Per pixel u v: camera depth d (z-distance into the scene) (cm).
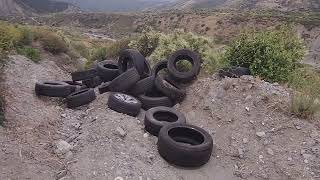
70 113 373
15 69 459
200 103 386
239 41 470
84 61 930
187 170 291
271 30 491
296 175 288
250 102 361
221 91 381
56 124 341
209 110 370
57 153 289
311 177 285
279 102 356
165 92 400
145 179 268
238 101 366
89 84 470
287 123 335
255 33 480
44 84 404
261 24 4081
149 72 444
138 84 402
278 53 444
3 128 298
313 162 297
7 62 461
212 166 302
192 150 287
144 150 302
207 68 465
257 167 300
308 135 322
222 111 362
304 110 342
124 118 346
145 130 337
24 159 268
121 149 296
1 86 357
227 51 478
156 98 397
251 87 378
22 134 301
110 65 492
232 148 321
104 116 347
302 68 486
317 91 383
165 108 366
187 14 5103
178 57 444
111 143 301
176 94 401
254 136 329
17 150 276
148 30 734
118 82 398
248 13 4881
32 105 362
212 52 512
